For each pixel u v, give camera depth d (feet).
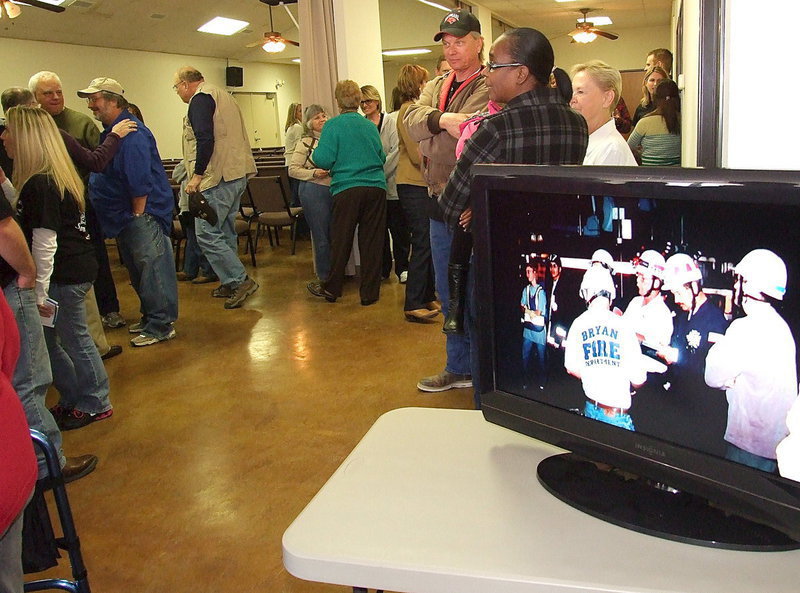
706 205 2.79
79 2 32.50
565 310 3.38
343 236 14.88
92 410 9.85
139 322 14.53
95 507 7.71
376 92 16.21
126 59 41.39
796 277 2.60
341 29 16.89
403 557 2.96
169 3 35.29
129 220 12.59
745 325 2.78
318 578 3.03
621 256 3.11
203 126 14.49
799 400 2.68
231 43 45.60
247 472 8.30
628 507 3.15
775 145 5.08
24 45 35.96
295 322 14.26
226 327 14.17
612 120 8.18
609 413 3.30
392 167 16.48
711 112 5.78
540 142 6.32
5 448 3.69
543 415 3.57
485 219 3.57
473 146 6.42
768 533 2.91
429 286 13.89
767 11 4.93
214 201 15.16
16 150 8.09
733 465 2.88
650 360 3.10
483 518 3.21
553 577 2.76
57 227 7.98
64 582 4.63
